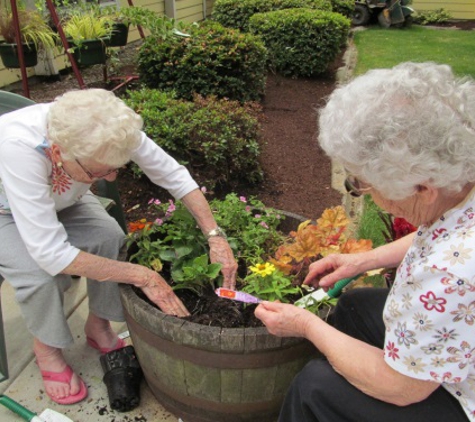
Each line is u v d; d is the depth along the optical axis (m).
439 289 1.00
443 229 1.08
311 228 1.86
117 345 2.12
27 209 1.54
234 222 2.08
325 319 1.54
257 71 4.82
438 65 1.10
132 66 6.02
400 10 10.50
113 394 1.82
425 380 1.08
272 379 1.57
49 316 1.74
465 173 0.99
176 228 1.95
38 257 1.57
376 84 1.05
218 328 1.47
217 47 4.46
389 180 1.01
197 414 1.73
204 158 3.23
